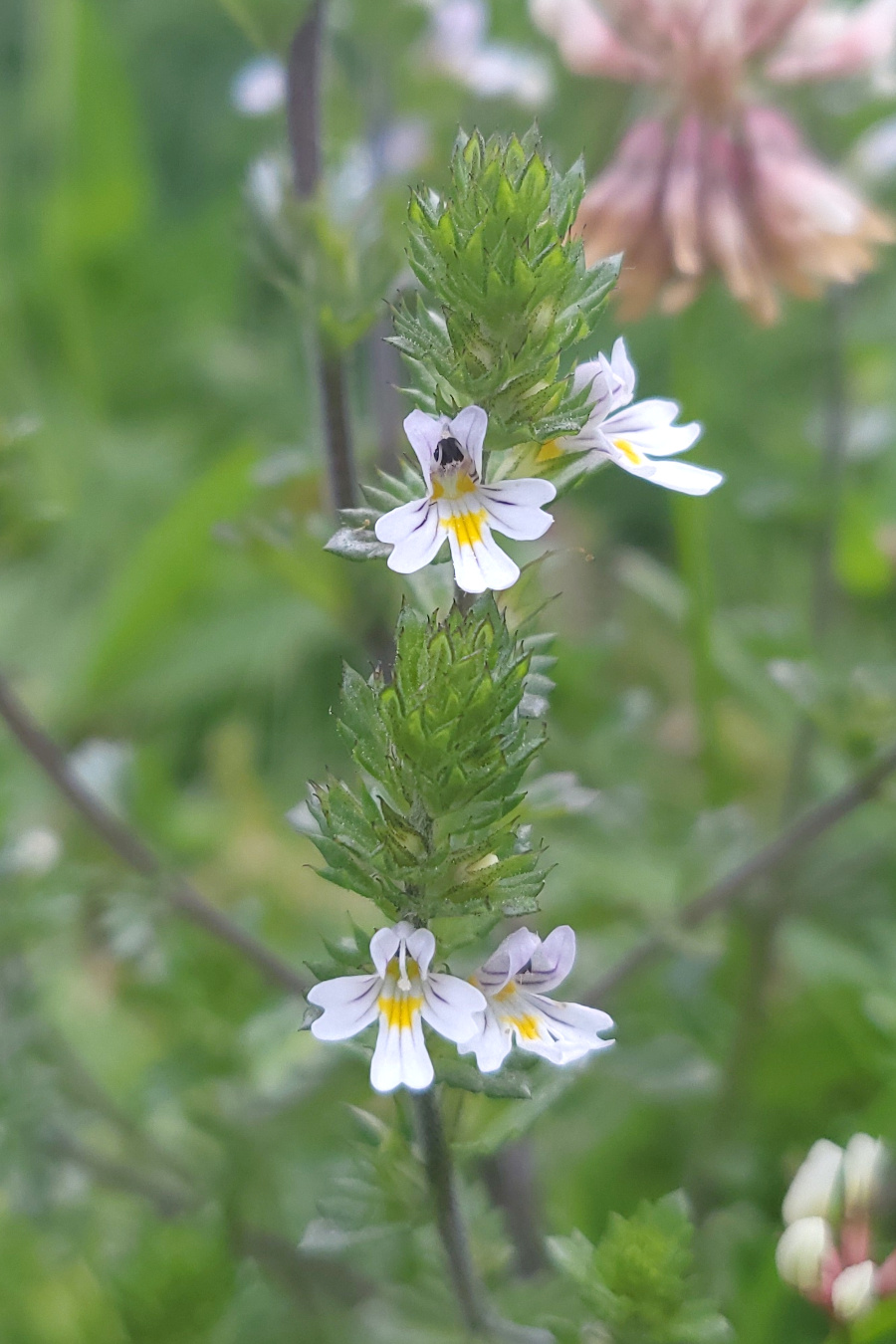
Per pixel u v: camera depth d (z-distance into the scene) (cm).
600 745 26
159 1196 22
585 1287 17
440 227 16
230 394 42
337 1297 21
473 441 16
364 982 16
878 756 22
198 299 45
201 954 23
